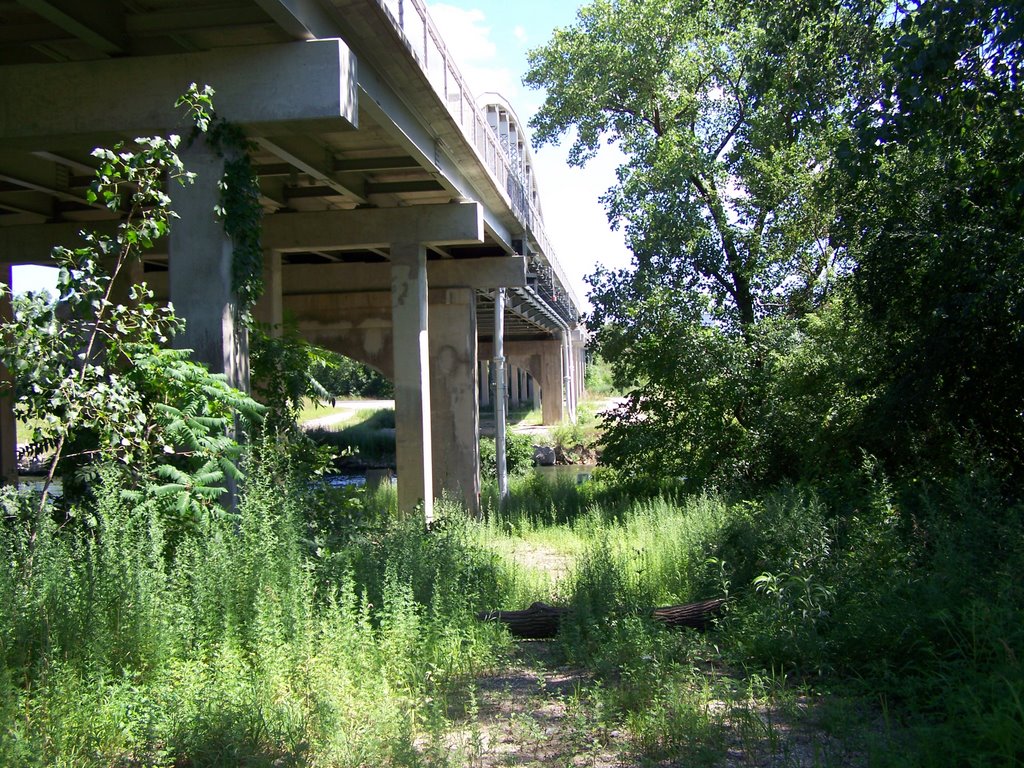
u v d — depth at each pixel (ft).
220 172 31.27
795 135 61.72
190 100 28.22
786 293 67.56
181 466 28.53
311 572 24.18
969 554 21.42
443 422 68.18
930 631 19.25
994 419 38.19
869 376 45.09
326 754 15.20
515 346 173.37
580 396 240.94
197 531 24.52
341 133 42.65
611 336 66.69
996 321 35.65
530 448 108.58
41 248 55.67
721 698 18.90
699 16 67.21
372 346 71.51
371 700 17.60
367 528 35.63
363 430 157.69
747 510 36.11
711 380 62.23
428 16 39.27
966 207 37.09
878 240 40.86
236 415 30.45
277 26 30.58
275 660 18.21
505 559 36.40
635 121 76.54
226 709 16.01
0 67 31.58
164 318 27.96
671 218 65.98
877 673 19.24
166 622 19.22
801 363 54.60
